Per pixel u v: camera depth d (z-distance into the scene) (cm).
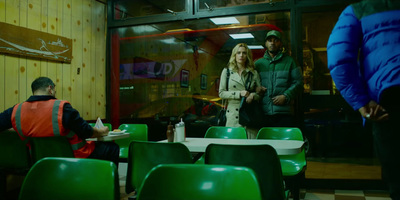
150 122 504
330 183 363
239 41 541
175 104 656
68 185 115
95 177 113
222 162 173
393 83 110
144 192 98
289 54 381
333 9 361
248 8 392
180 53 689
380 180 353
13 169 269
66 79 413
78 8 434
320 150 493
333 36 126
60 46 400
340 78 120
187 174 103
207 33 483
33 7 366
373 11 120
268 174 166
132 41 505
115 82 477
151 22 443
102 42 482
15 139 261
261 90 354
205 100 611
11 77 341
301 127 372
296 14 373
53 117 234
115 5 475
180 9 443
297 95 372
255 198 95
